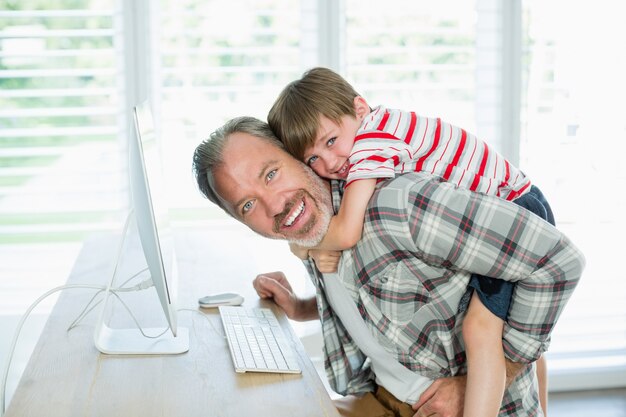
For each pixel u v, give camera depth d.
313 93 1.87
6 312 3.12
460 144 1.83
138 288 1.79
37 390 1.49
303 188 1.70
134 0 3.08
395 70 3.26
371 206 1.58
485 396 1.57
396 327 1.68
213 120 3.19
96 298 2.09
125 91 3.12
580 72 3.35
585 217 3.43
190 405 1.42
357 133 1.81
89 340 1.77
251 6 3.17
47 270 3.15
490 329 1.60
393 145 1.74
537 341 1.60
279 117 1.89
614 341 3.52
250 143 1.70
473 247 1.51
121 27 3.09
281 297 2.09
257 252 3.27
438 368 1.73
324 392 1.48
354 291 1.71
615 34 3.34
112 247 2.67
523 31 3.30
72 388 1.50
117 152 3.15
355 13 3.21
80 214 3.15
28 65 3.07
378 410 1.91
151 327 1.86
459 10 3.26
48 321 1.90
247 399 1.45
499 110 3.32
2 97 3.06
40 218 3.14
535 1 3.30
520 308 1.57
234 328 1.84
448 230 1.51
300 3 3.18
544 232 1.51
